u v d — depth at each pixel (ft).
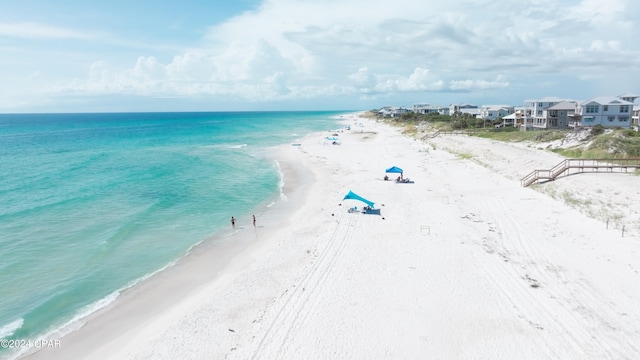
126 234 97.40
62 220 107.65
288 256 81.05
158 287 71.92
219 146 286.46
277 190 143.33
